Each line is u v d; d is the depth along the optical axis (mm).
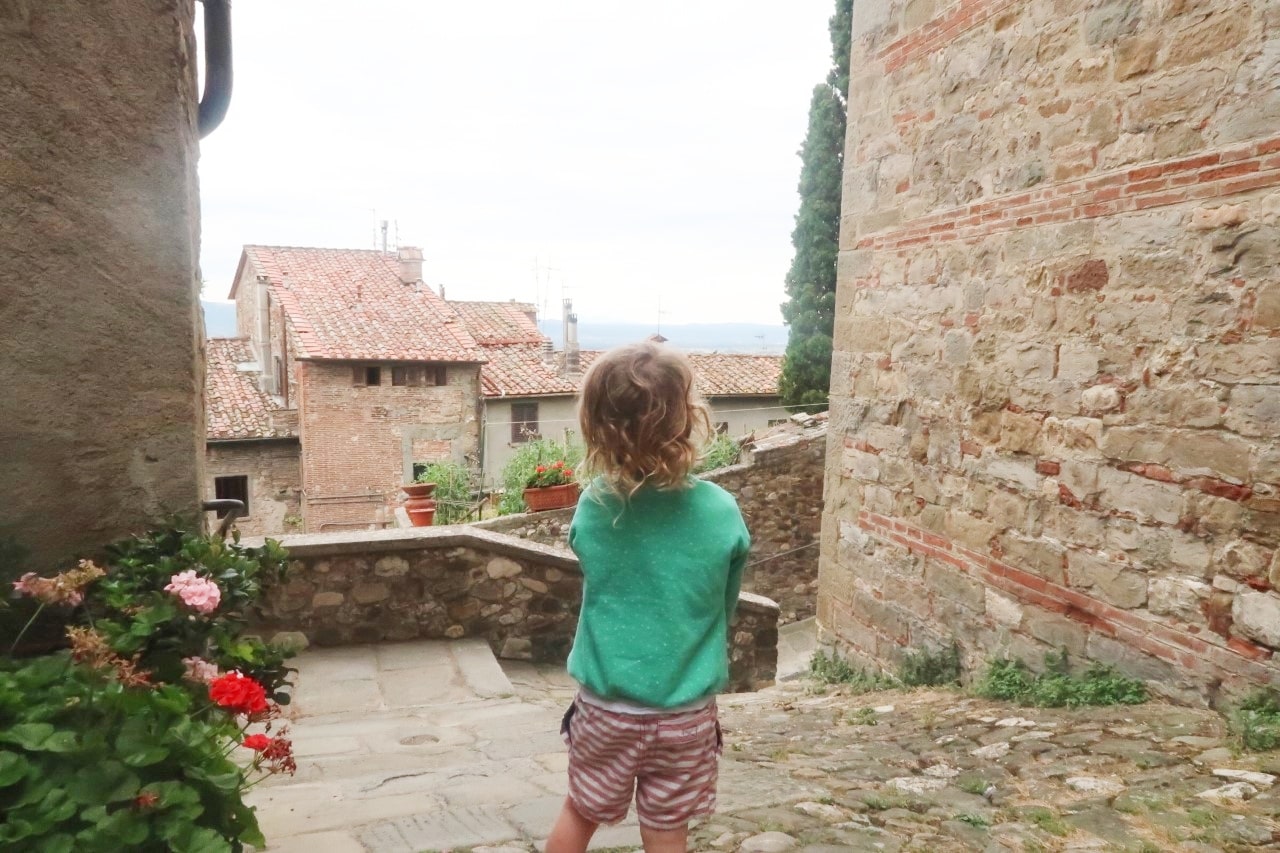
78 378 2559
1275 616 3453
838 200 17312
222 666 2539
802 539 11648
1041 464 4652
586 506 1847
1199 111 3768
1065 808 2820
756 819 2771
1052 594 4582
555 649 6445
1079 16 4371
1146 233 4027
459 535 6121
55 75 2439
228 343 25766
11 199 2412
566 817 1894
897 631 5918
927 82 5559
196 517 2783
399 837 2615
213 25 3012
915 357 5719
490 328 25562
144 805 1747
